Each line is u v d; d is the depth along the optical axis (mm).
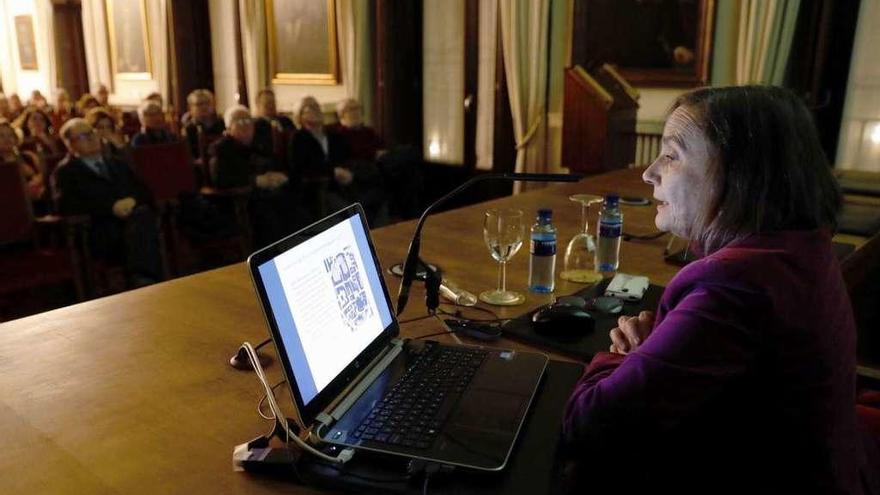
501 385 1109
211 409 1102
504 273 1704
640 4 4801
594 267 1835
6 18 10328
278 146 4980
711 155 919
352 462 928
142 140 4902
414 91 6266
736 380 885
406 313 1517
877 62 4059
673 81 4781
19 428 1039
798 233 910
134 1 8336
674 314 899
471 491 864
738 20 4512
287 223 4578
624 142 4734
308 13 6691
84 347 1340
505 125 5613
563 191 2896
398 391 1081
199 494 884
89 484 901
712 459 965
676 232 1006
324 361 1035
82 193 3611
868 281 2748
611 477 1006
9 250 3605
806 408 887
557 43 5320
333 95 6727
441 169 6270
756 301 851
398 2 6035
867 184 2910
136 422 1062
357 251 1242
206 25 7910
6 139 3723
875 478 1097
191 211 4117
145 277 3850
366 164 5145
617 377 910
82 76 9562
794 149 891
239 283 1729
